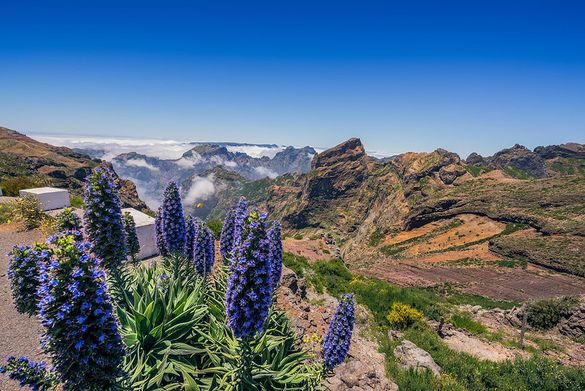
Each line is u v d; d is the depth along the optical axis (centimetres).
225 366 871
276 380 906
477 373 1764
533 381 1731
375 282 3566
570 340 2545
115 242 904
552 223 10481
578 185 11981
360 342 2048
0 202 3506
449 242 12381
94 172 875
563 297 3006
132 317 939
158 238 1257
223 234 1146
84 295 557
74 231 883
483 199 13475
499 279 8481
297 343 1344
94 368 574
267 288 748
